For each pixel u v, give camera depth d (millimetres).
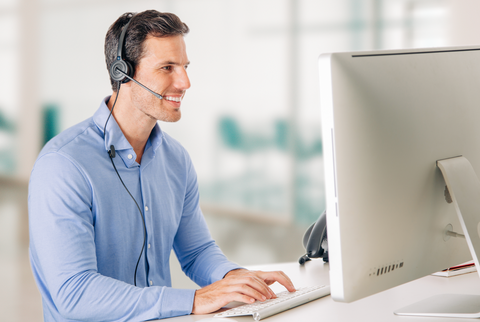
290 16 5363
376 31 4715
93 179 1173
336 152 768
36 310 2990
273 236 5117
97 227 1185
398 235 864
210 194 6117
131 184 1257
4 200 6855
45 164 1137
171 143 1438
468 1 3666
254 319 958
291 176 5566
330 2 5066
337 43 5066
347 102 774
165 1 6047
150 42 1202
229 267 1280
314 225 1462
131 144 1285
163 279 1360
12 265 3932
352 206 789
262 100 5645
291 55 5406
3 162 8242
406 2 4328
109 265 1217
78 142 1200
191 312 1029
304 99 5383
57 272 1063
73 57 7188
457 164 942
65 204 1107
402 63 862
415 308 973
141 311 1020
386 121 824
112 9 6570
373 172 811
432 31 4086
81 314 1040
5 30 7898
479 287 1139
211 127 5988
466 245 1023
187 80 1240
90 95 7102
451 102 949
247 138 5805
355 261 800
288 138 5539
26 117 7895
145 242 1282
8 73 7988
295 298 1044
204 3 5824
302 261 1427
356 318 954
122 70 1229
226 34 5754
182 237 1448
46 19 7379
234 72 5766
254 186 5812
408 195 873
